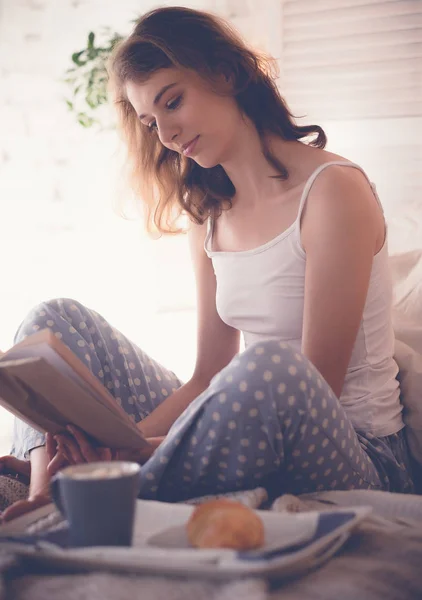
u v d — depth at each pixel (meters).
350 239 1.28
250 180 1.42
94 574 0.78
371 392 1.35
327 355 1.28
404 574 0.81
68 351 1.07
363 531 0.91
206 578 0.75
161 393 1.57
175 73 1.33
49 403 1.11
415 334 1.52
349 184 1.30
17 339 1.42
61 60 3.93
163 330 3.56
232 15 3.58
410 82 3.30
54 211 4.00
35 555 0.81
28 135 3.99
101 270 3.97
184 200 1.55
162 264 3.86
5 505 1.28
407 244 2.07
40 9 3.93
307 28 3.43
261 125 1.40
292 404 1.06
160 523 0.92
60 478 0.79
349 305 1.28
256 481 1.11
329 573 0.80
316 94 3.45
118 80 1.42
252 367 1.05
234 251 1.46
